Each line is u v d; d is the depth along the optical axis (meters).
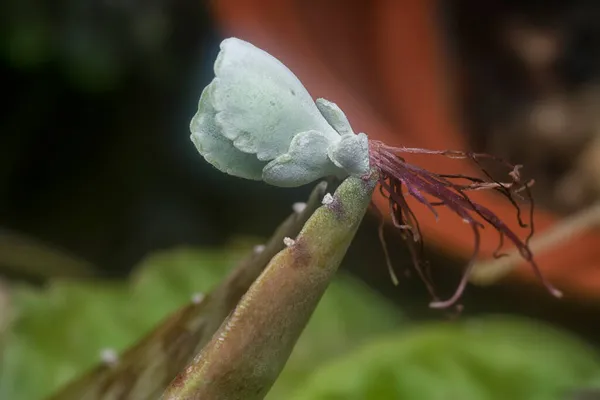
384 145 0.12
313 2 0.26
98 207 0.32
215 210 0.33
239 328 0.11
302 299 0.12
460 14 0.32
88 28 0.30
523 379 0.20
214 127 0.12
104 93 0.33
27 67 0.31
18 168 0.32
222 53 0.11
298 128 0.12
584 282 0.23
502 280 0.23
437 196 0.13
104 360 0.14
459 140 0.27
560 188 0.28
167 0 0.31
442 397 0.19
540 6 0.32
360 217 0.12
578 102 0.30
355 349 0.21
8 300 0.22
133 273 0.28
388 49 0.27
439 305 0.13
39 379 0.20
